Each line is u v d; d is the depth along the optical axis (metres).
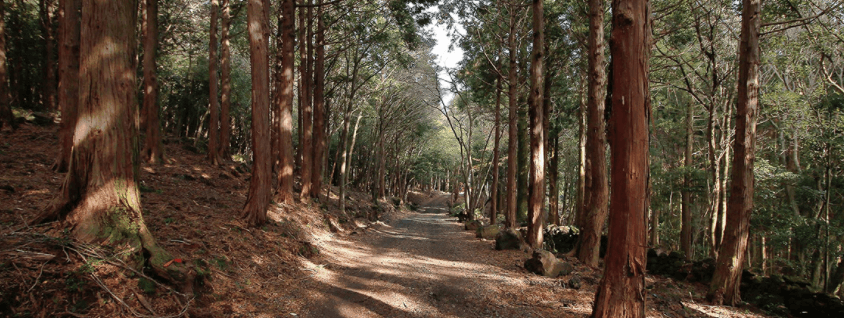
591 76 10.46
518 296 6.83
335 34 20.41
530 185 12.13
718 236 12.91
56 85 18.47
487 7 16.05
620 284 4.47
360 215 21.23
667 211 23.41
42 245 4.24
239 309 5.27
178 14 21.25
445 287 7.37
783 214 14.70
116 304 4.11
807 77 16.27
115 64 4.82
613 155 4.49
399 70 27.97
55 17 18.53
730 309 7.20
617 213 4.48
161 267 4.84
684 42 13.99
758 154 19.64
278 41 17.78
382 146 35.12
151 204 8.30
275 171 18.83
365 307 6.06
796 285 7.76
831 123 14.05
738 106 7.65
